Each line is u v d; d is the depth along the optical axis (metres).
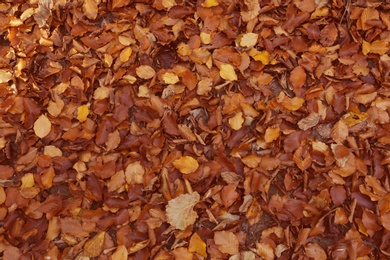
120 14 1.86
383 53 1.81
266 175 1.75
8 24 1.85
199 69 1.82
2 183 1.75
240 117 1.78
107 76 1.82
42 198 1.76
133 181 1.75
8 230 1.72
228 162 1.76
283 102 1.79
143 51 1.84
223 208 1.74
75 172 1.77
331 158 1.75
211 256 1.71
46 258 1.71
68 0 1.86
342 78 1.80
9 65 1.83
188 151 1.77
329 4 1.85
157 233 1.73
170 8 1.86
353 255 1.70
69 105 1.81
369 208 1.72
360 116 1.78
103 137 1.78
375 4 1.84
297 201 1.73
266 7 1.85
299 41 1.83
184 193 1.74
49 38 1.85
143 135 1.78
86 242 1.73
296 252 1.71
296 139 1.77
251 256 1.71
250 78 1.82
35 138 1.79
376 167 1.74
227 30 1.84
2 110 1.80
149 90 1.82
